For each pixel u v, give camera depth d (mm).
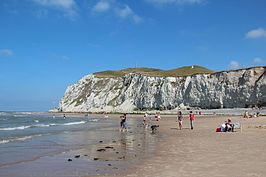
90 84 162875
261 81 90750
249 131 27672
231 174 10469
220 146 17969
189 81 112375
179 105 111625
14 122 70188
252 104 91625
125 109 129250
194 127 37750
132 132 34875
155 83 123812
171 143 21188
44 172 12336
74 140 26125
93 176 11211
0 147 21281
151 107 120875
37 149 20109
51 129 42625
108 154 17062
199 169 11531
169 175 10727
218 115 80750
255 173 10516
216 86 102062
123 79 146000
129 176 10891
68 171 12367
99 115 121125
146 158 15047
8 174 12070
